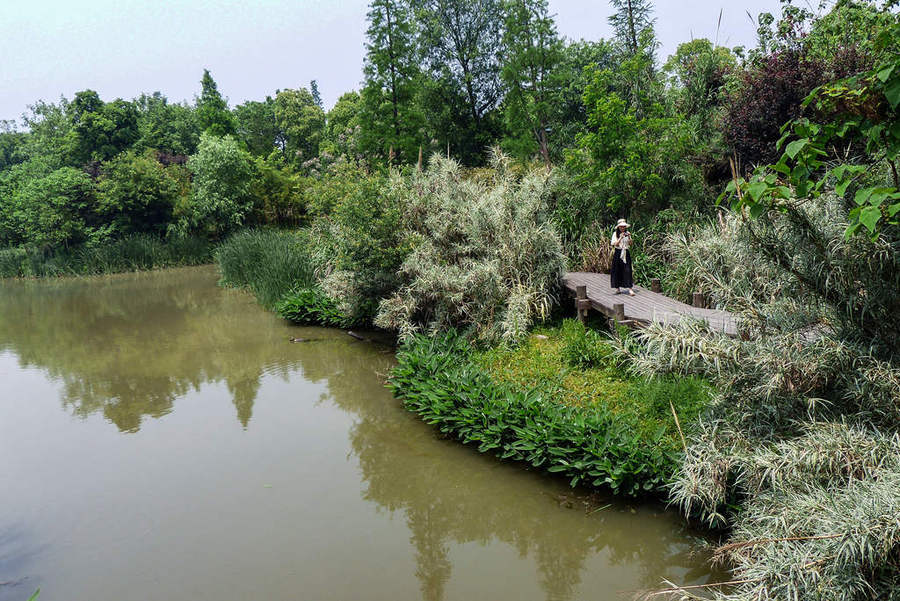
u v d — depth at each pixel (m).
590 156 13.77
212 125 48.66
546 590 4.59
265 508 6.05
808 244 4.35
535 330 10.54
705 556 4.83
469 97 33.78
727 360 4.66
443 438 7.75
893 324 4.20
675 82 15.88
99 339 14.75
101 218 34.12
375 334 13.69
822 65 10.66
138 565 5.06
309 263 17.31
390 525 5.69
